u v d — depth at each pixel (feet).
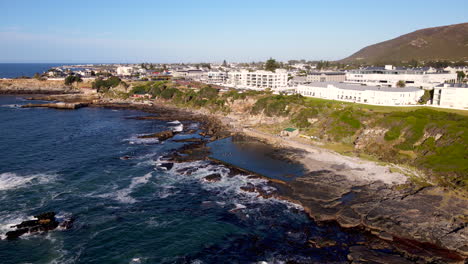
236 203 234.17
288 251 178.29
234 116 565.12
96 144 384.27
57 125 490.90
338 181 263.08
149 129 474.08
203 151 353.92
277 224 205.46
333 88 552.41
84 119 548.72
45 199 233.96
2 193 240.94
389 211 210.18
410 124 347.77
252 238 191.01
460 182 246.27
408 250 173.68
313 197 236.63
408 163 299.99
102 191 251.19
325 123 418.10
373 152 335.06
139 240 188.24
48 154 339.77
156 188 258.98
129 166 307.78
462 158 273.33
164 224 205.67
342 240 187.01
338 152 340.39
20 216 208.85
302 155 334.03
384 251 174.19
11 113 589.32
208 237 191.83
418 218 200.13
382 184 254.88
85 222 205.05
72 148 365.20
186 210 223.92
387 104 484.33
